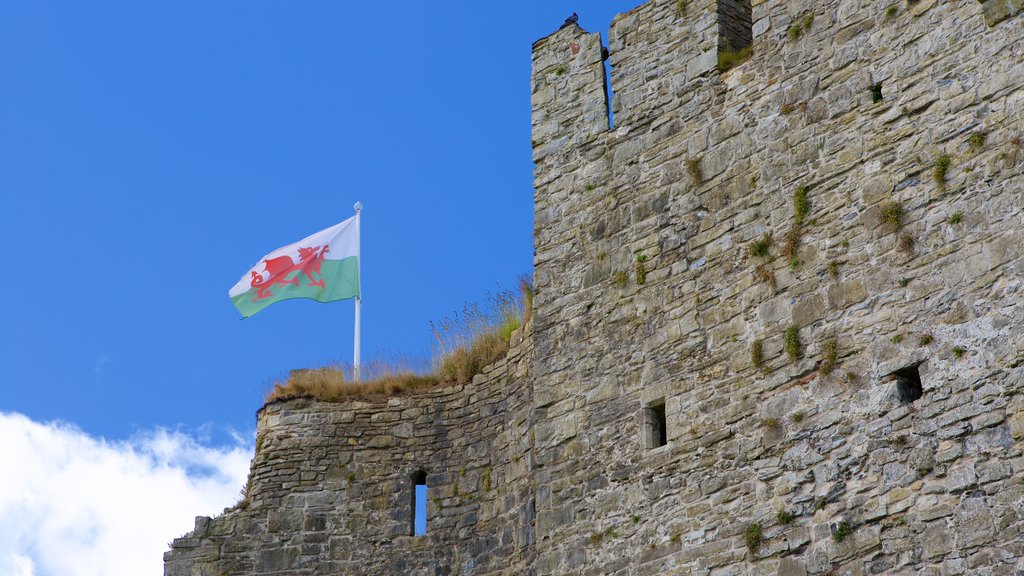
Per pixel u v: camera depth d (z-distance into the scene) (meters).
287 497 27.80
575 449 23.42
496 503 26.55
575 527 22.88
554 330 24.61
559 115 26.33
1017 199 19.33
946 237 19.91
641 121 24.94
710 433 21.67
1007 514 18.09
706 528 21.17
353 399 28.75
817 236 21.44
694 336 22.53
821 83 22.34
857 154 21.41
